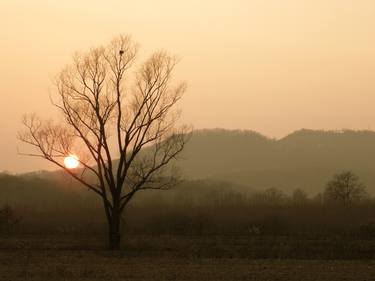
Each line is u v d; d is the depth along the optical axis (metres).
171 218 116.62
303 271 65.12
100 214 144.38
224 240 98.12
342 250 85.69
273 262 72.81
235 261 73.62
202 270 65.56
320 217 131.25
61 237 102.31
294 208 150.25
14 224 113.38
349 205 158.25
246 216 130.88
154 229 113.31
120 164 89.12
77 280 57.94
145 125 89.19
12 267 67.12
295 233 109.38
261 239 100.00
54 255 79.06
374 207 151.38
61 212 147.38
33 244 91.25
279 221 118.75
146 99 89.44
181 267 67.88
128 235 106.44
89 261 73.19
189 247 88.81
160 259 75.56
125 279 58.84
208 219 119.44
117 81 89.25
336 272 64.62
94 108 88.25
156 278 59.72
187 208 151.12
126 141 88.88
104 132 88.62
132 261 73.25
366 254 82.38
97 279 58.75
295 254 81.69
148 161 90.31
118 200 88.75
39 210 152.12
